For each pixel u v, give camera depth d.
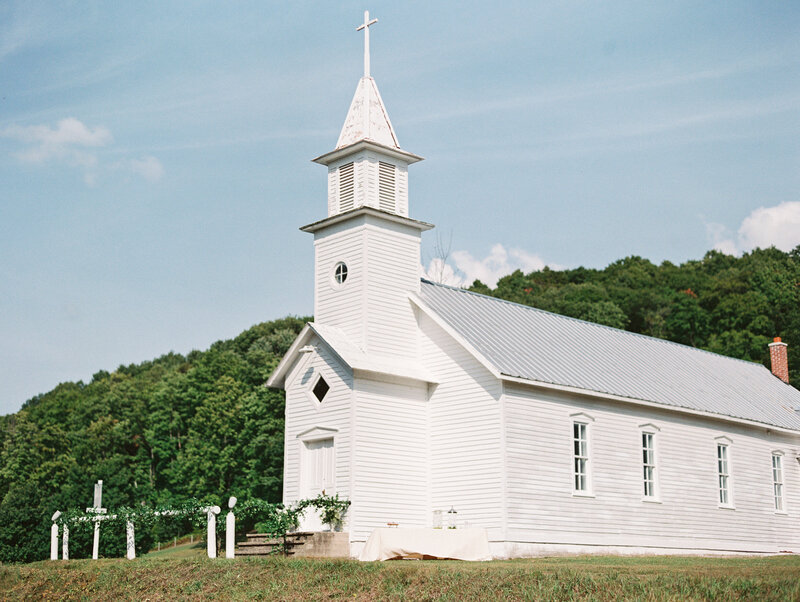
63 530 33.91
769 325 88.19
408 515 31.09
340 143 34.97
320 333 31.95
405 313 33.50
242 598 22.80
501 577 21.28
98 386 108.25
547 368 32.44
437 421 32.19
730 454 38.81
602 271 115.50
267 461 69.56
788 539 40.72
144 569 26.86
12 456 85.31
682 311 94.25
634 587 19.45
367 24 35.91
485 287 101.94
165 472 81.31
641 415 35.12
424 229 34.91
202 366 85.25
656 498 34.81
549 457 31.22
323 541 29.47
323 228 34.75
